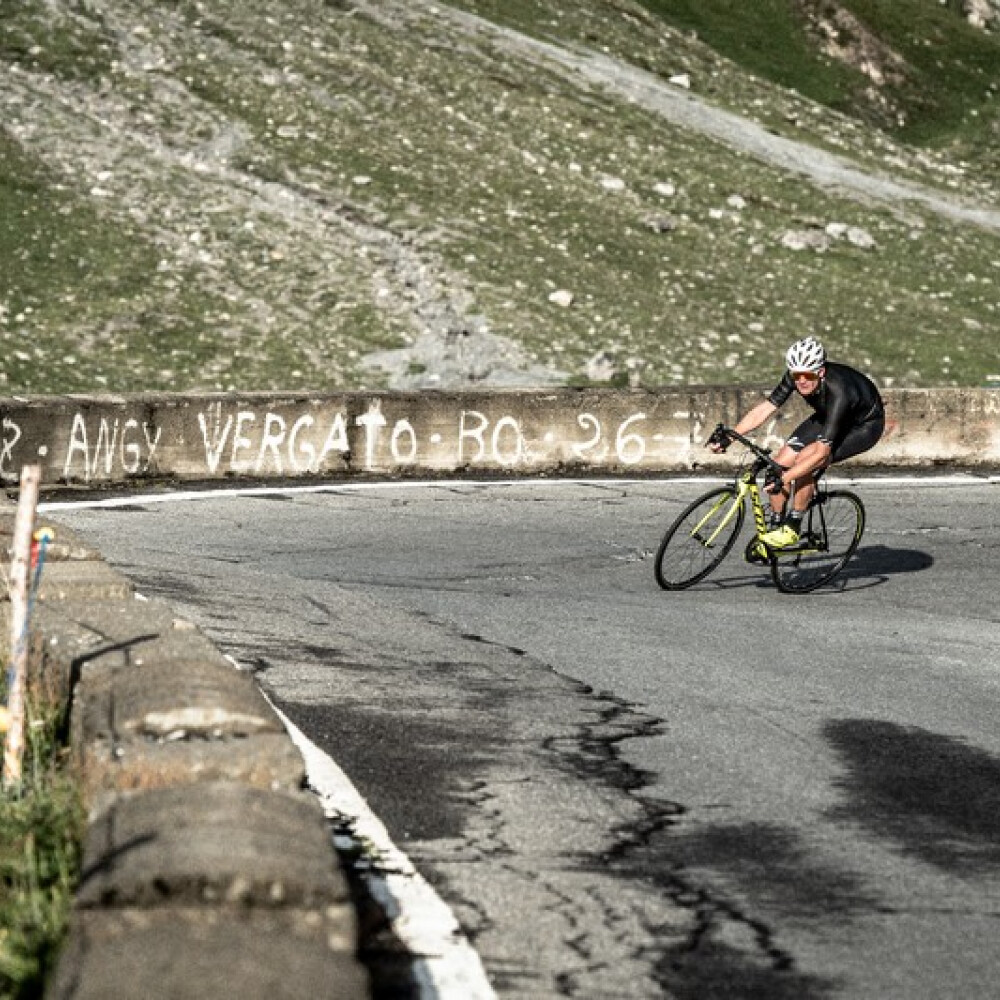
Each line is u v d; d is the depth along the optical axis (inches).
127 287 4603.8
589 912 616.4
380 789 747.4
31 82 5999.0
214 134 5871.1
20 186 5177.2
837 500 1352.1
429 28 7342.5
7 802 628.7
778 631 1161.4
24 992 488.7
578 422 1905.8
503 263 5078.7
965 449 2005.4
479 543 1470.2
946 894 649.6
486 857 668.7
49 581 869.2
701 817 732.7
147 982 424.2
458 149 6141.7
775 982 562.6
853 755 844.0
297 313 4571.9
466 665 1002.1
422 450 1856.5
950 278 5871.1
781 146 7071.9
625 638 1111.0
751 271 5526.6
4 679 777.6
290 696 894.4
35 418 1663.4
